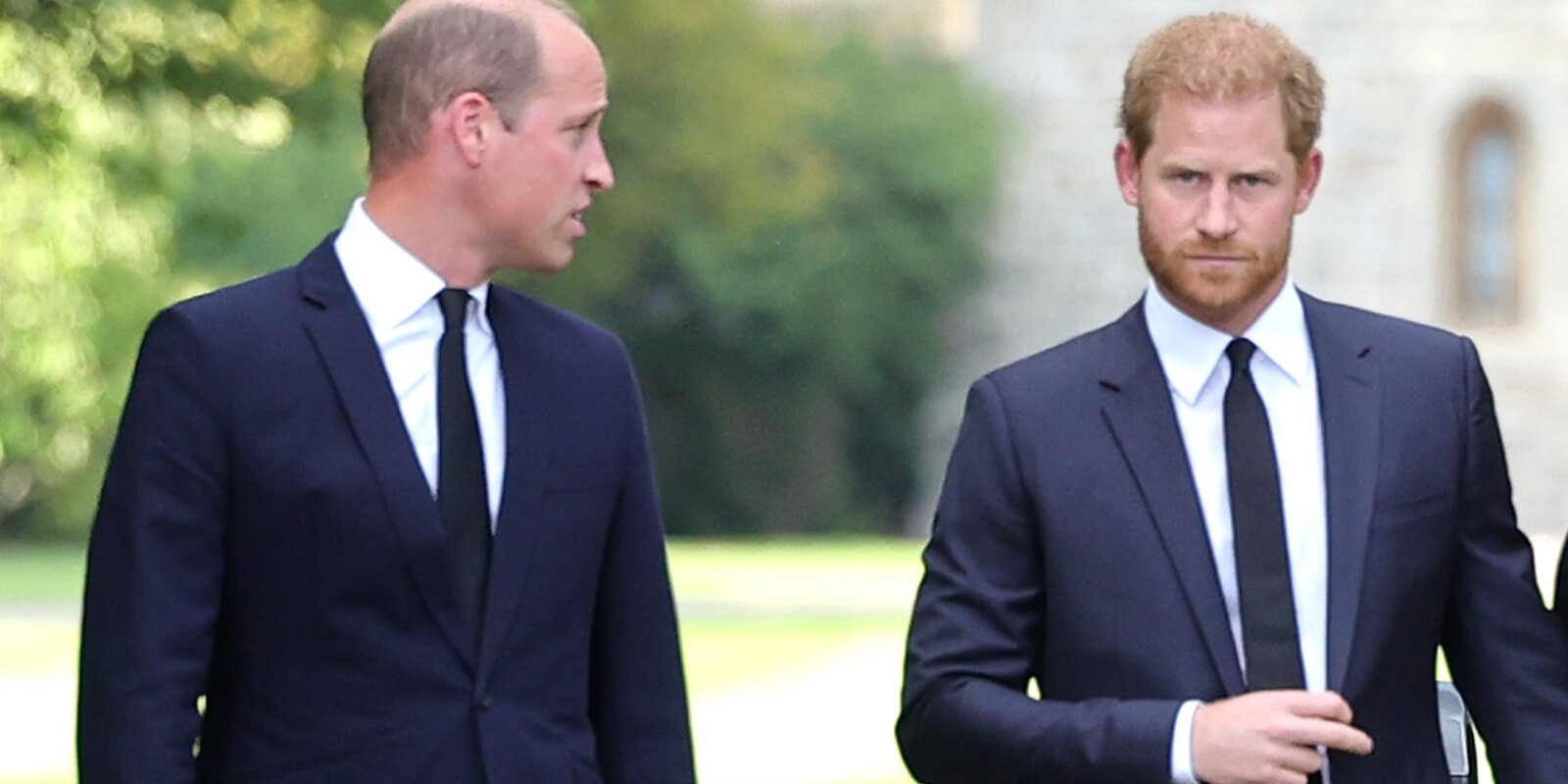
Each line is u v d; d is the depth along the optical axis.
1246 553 11.12
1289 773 10.47
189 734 10.61
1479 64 95.25
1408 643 11.16
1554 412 94.44
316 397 10.83
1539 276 95.00
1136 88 11.06
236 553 10.80
